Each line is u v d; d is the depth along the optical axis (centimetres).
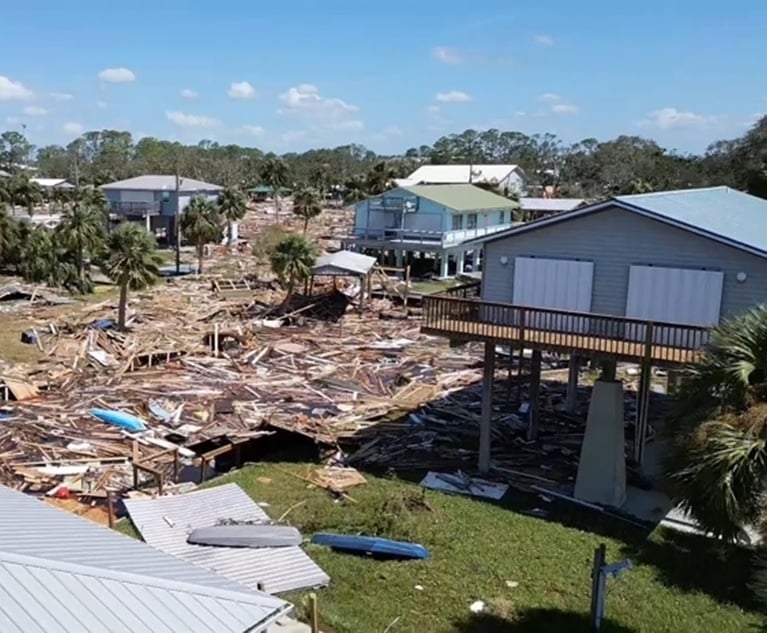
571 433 2455
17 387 2734
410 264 5869
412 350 3603
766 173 5806
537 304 2077
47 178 12950
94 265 5625
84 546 953
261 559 1534
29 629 762
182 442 2328
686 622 1382
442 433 2441
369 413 2631
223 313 4316
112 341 3481
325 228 8719
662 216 1847
